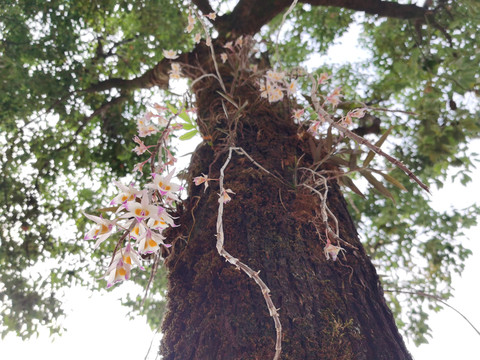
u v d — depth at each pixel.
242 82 2.20
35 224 4.61
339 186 1.79
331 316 1.15
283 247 1.32
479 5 3.56
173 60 3.12
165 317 1.36
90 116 4.51
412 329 4.33
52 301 4.42
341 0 3.54
